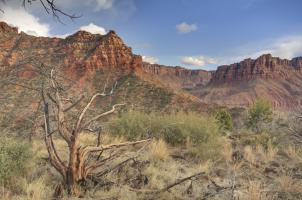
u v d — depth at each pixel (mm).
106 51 104625
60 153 8828
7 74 7770
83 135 11328
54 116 5973
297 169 7875
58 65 7422
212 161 8461
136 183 6090
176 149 10367
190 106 80750
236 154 9219
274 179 7004
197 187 6078
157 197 5359
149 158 8344
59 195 5328
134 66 101312
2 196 5242
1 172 5875
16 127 8633
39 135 10125
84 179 5547
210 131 11352
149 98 82938
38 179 6184
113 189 5547
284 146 10961
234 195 5645
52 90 6867
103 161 5887
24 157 6668
